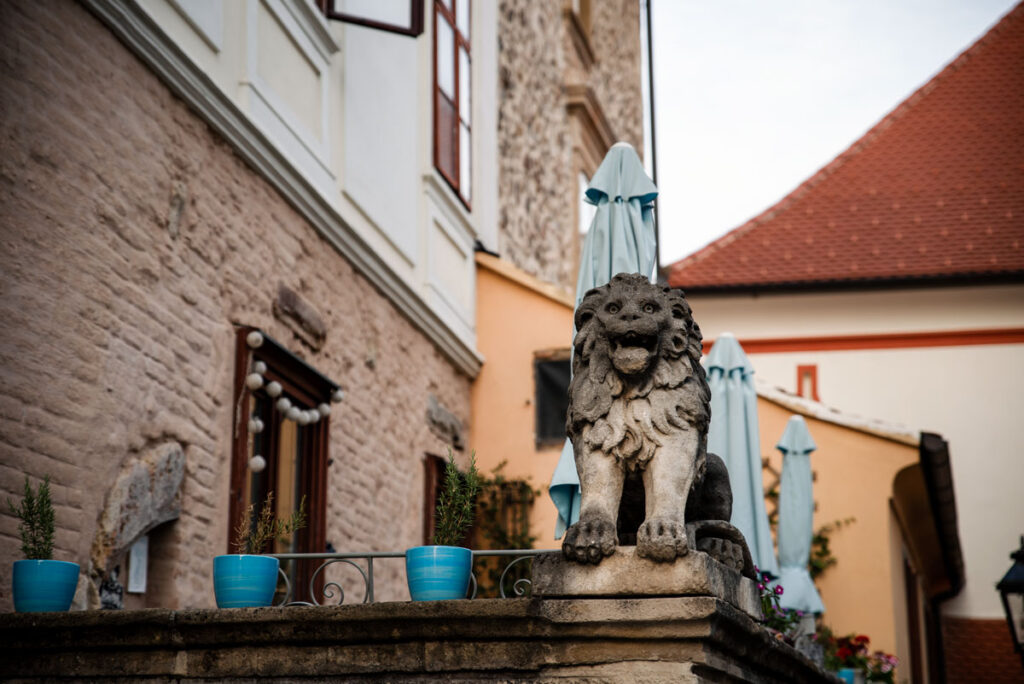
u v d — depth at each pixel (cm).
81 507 620
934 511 1395
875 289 1902
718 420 851
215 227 781
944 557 1605
